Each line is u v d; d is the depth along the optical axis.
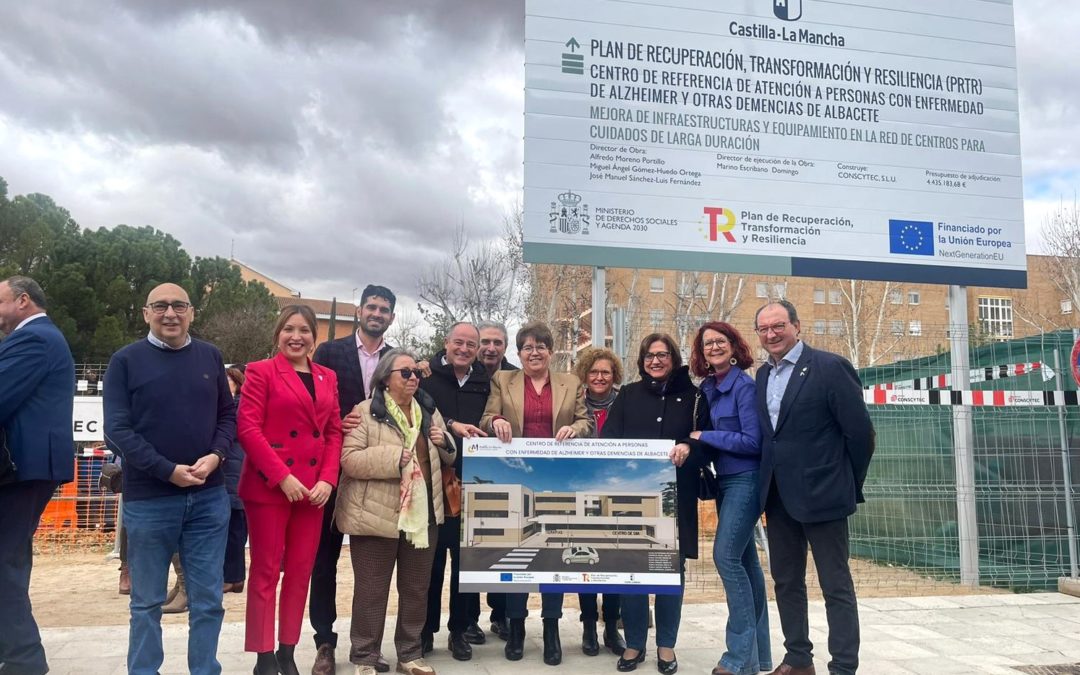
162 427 3.81
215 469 4.04
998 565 7.51
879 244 7.12
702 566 8.27
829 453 4.28
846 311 28.98
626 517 4.60
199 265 53.09
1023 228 7.47
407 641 4.48
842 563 4.29
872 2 7.29
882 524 8.65
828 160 7.07
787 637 4.41
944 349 8.28
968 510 7.45
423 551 4.50
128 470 3.87
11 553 4.03
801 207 6.98
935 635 5.64
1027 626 5.90
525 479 4.62
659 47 6.79
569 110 6.58
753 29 7.00
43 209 53.56
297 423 4.19
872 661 4.98
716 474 4.68
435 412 4.73
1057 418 7.46
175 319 3.90
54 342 4.10
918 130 7.30
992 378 7.82
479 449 4.64
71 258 43.31
